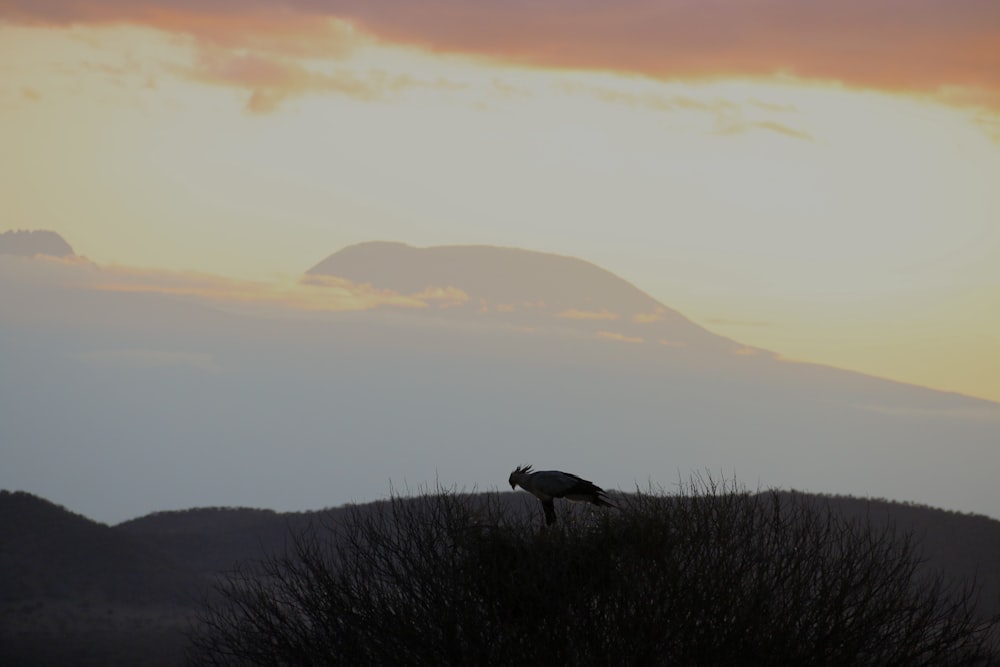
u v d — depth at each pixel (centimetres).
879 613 5844
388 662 5766
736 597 5678
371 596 6019
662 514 5844
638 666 5484
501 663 5622
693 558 5753
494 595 5747
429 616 5784
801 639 5666
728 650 5512
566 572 5634
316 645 5991
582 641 5581
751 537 5903
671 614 5588
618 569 5691
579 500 5709
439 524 6016
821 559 5925
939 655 5884
